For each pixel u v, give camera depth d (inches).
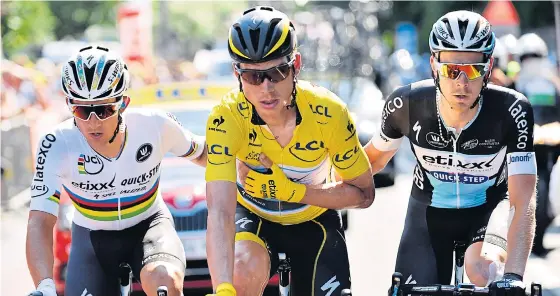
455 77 281.4
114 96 289.3
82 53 288.5
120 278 322.0
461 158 311.9
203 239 441.7
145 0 1418.6
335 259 300.8
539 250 588.7
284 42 259.1
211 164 271.0
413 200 330.0
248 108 276.2
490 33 281.9
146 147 313.9
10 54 1550.2
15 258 653.3
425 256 321.1
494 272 290.2
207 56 2080.5
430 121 309.7
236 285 281.4
